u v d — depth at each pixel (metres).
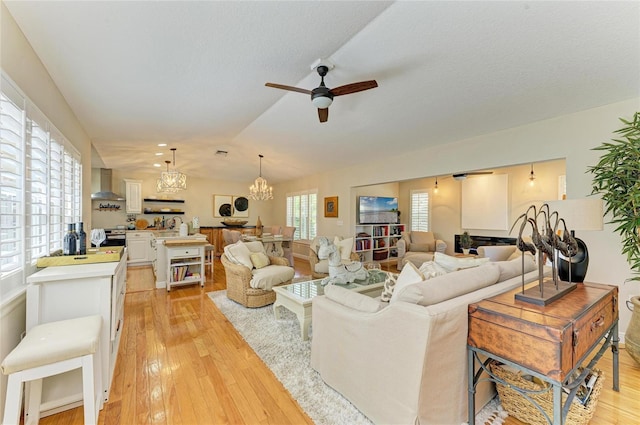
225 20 2.04
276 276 3.83
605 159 2.42
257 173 8.12
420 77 2.82
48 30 1.96
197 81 2.95
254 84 3.15
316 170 6.91
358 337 1.80
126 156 6.15
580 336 1.44
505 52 2.33
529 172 5.75
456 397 1.60
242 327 3.09
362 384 1.77
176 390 2.01
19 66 1.89
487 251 4.27
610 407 1.85
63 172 2.68
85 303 1.86
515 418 1.73
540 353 1.31
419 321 1.43
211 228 8.23
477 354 1.65
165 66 2.61
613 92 2.60
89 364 1.54
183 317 3.39
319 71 2.67
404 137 4.20
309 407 1.83
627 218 2.36
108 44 2.20
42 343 1.46
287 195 8.62
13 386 1.37
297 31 2.22
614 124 2.72
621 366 2.35
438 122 3.60
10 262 1.70
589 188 2.86
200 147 5.88
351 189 6.20
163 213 7.79
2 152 1.58
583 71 2.41
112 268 1.97
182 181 6.30
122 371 2.24
